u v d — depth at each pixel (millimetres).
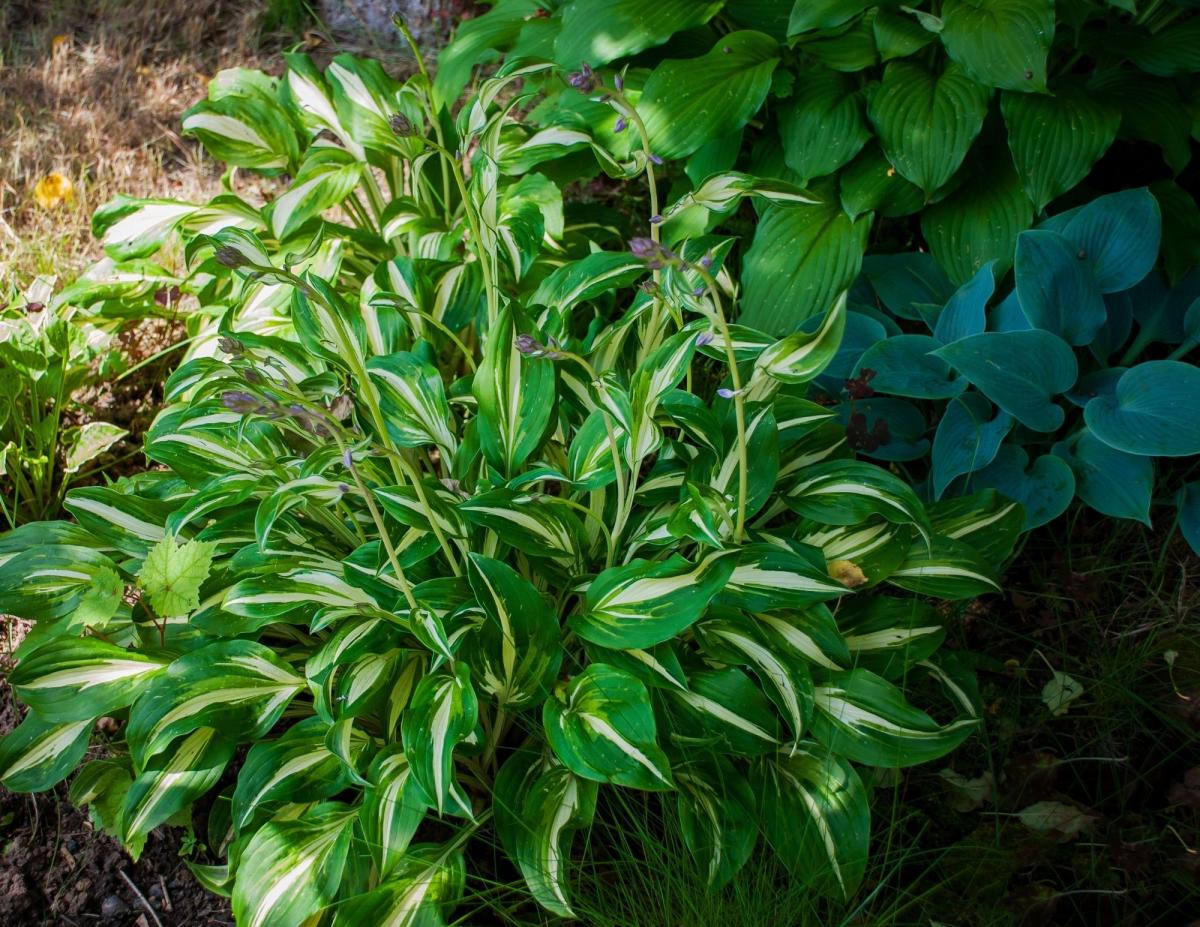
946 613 1377
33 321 1548
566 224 1639
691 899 1139
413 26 2088
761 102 1495
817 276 1488
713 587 1114
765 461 1229
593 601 1167
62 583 1266
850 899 1164
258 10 2150
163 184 1854
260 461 1244
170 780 1174
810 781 1180
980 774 1281
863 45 1521
